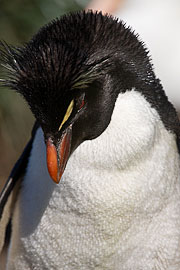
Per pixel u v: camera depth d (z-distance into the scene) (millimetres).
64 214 6703
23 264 7211
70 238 6797
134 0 13164
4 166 13438
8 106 12453
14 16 12055
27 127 12641
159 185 6598
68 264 6953
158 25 13000
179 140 6945
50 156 5812
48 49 5719
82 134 6094
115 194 6500
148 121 6418
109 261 6879
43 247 6965
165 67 13023
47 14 12117
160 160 6586
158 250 6828
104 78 6023
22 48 6102
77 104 5855
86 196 6527
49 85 5613
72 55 5707
